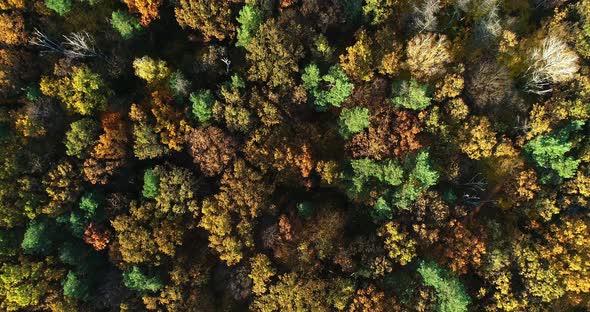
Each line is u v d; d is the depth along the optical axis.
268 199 48.81
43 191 46.75
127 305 46.84
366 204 49.41
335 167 48.62
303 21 49.25
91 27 49.84
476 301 48.00
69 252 46.28
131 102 49.44
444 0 52.28
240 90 48.62
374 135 48.03
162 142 47.25
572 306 48.81
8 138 46.44
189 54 51.09
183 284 47.72
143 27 49.78
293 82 49.09
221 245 47.62
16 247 46.16
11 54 46.69
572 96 51.09
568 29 52.31
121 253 47.09
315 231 48.22
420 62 48.66
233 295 48.69
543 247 48.44
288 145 48.47
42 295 46.06
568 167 48.78
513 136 51.22
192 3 47.12
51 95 46.91
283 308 47.09
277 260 48.06
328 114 51.88
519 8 54.56
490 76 49.59
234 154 47.62
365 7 50.22
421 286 46.50
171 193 47.06
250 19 47.50
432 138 49.53
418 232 46.66
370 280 47.16
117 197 47.38
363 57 48.19
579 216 49.50
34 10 48.50
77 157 47.00
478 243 46.41
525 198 49.97
